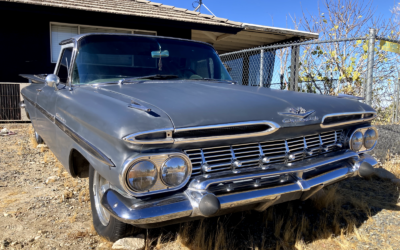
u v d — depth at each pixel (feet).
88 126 7.07
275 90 10.09
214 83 10.55
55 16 30.40
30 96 13.93
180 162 6.07
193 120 6.31
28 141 19.04
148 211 5.79
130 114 6.23
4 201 10.34
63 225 8.84
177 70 10.98
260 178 6.98
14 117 28.50
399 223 9.62
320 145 8.40
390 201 11.27
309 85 26.96
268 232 9.00
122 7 32.07
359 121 9.15
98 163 6.68
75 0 30.27
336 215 9.99
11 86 28.30
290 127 7.41
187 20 32.86
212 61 12.30
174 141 6.01
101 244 7.87
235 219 9.66
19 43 29.37
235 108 7.14
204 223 9.09
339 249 8.25
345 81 23.36
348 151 8.87
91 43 10.15
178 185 6.11
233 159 6.86
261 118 7.08
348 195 11.78
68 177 12.75
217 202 5.99
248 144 7.15
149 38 11.25
